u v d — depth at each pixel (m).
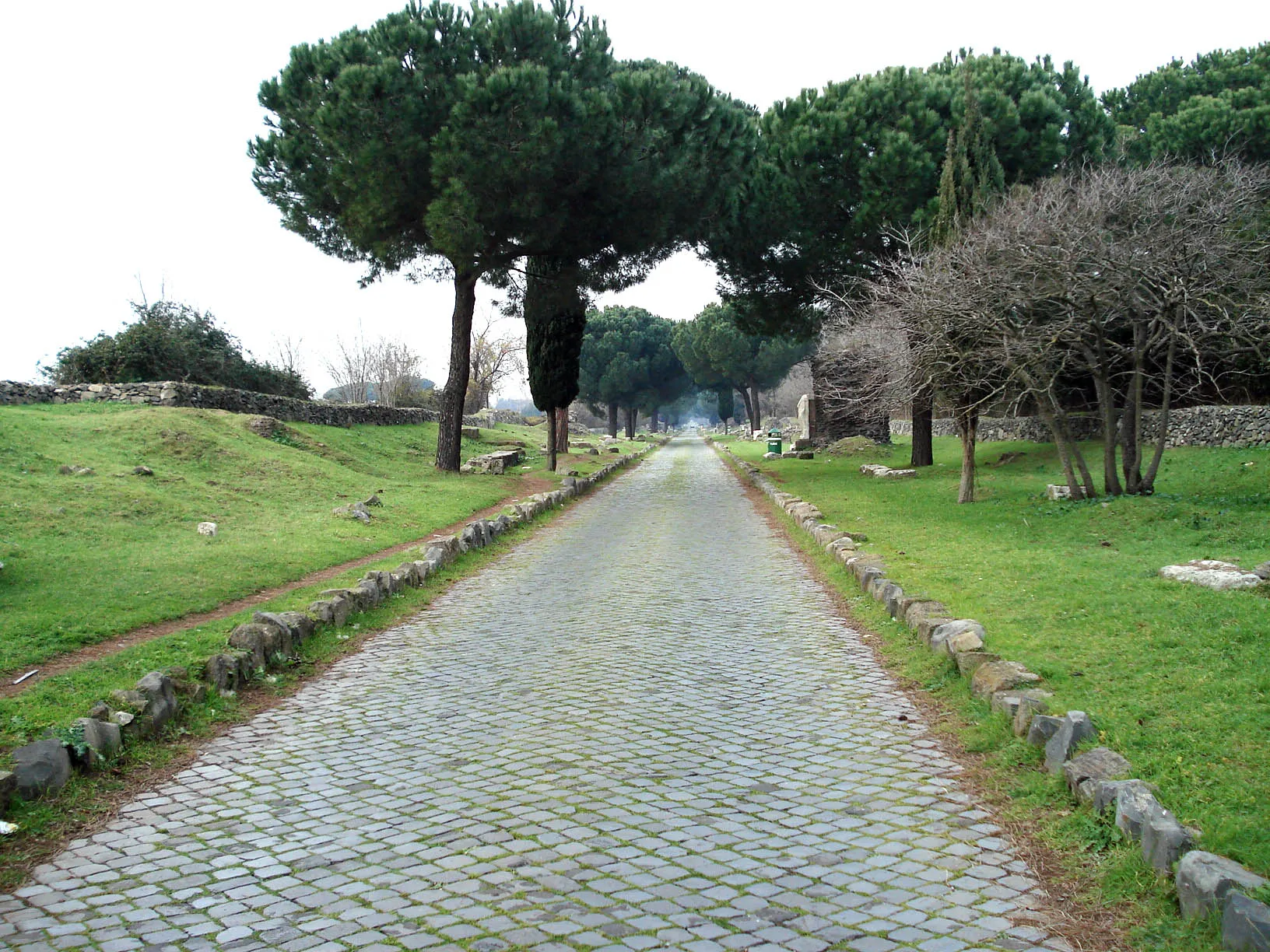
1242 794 4.23
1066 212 15.95
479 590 12.01
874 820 4.72
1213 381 16.70
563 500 23.34
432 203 20.77
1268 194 21.66
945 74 28.31
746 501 23.34
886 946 3.51
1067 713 5.14
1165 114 35.59
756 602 10.79
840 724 6.34
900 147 23.81
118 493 14.70
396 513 17.97
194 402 24.14
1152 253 14.28
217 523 14.60
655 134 23.19
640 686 7.39
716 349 68.88
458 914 3.81
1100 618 7.76
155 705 6.17
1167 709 5.46
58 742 5.23
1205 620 7.26
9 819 4.72
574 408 85.75
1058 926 3.62
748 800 5.02
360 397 57.00
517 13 22.03
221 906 3.92
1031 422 29.86
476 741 6.11
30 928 3.75
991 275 14.73
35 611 8.79
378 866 4.29
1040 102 25.14
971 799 4.96
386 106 20.61
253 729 6.46
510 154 20.77
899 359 16.47
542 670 7.94
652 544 15.90
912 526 15.23
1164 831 3.79
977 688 6.38
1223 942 3.21
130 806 5.08
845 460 34.25
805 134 25.38
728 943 3.54
